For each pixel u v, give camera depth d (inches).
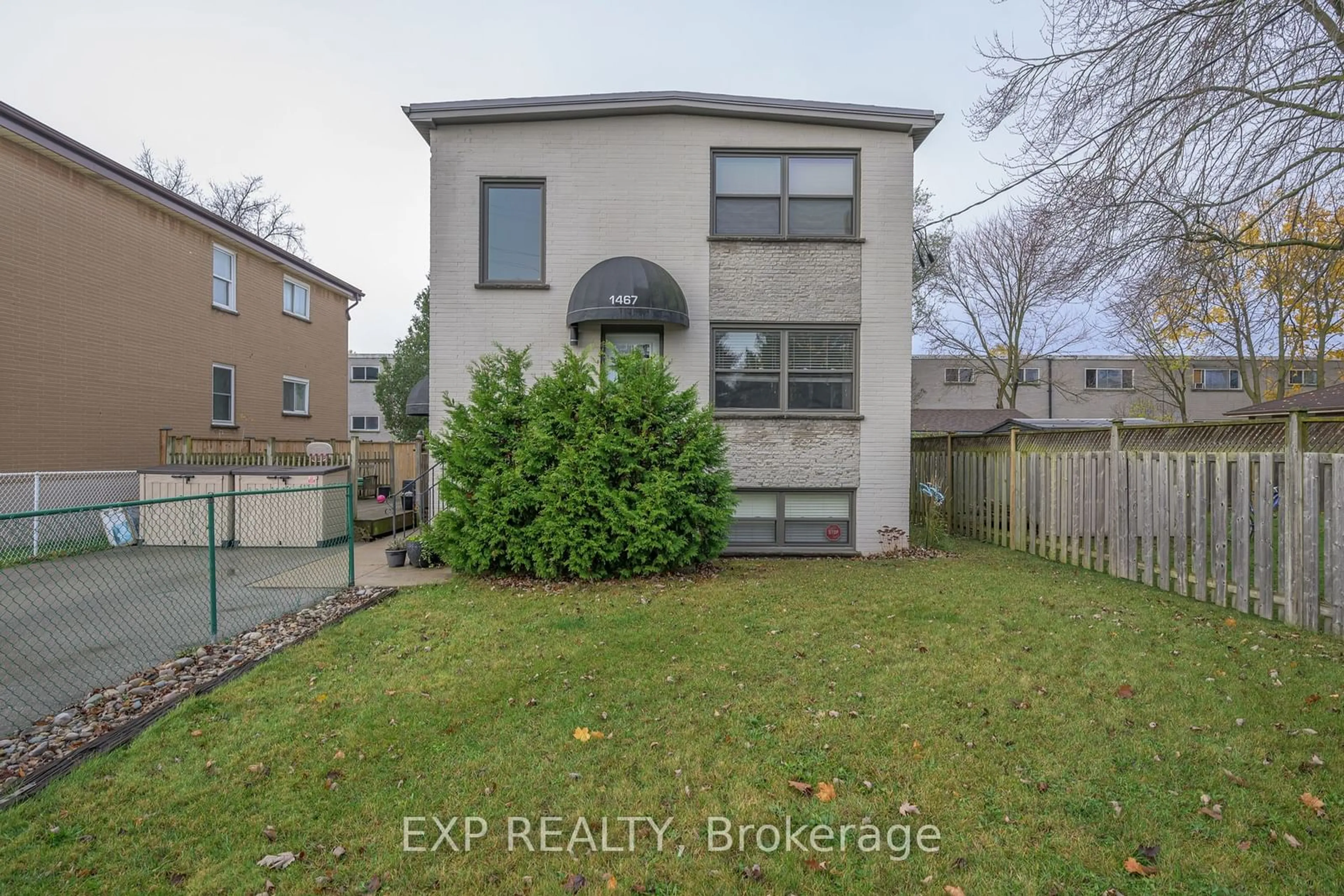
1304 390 971.3
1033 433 390.3
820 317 407.5
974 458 451.8
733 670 183.9
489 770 132.3
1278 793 122.0
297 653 200.7
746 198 410.9
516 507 296.4
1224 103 305.4
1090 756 135.8
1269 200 333.4
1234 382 1195.9
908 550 401.7
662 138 402.3
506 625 229.5
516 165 398.9
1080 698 163.9
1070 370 1237.1
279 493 260.2
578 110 393.7
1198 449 279.0
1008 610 245.1
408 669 188.1
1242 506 246.8
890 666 185.9
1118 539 311.3
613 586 291.1
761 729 148.3
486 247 402.6
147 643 218.4
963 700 163.2
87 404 485.7
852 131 408.5
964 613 241.1
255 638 223.5
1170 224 342.3
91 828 114.1
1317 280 371.2
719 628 223.3
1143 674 179.2
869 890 99.5
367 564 360.2
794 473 407.5
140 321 532.4
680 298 383.9
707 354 404.8
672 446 302.5
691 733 146.6
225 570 336.8
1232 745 139.9
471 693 169.5
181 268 575.8
